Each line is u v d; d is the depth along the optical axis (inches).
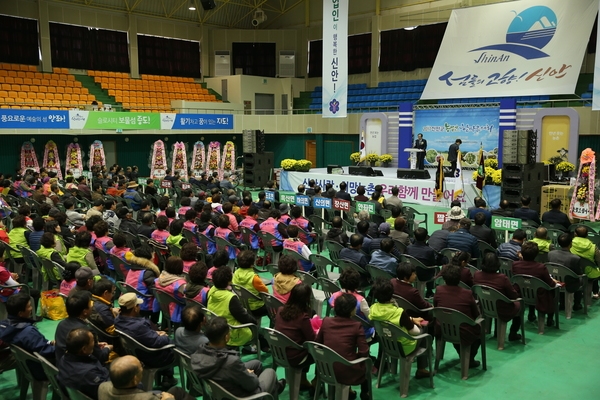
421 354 209.9
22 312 182.9
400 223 333.7
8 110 786.8
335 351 177.5
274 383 175.5
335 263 324.5
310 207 529.3
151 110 1027.9
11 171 871.7
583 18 788.6
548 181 593.9
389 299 200.4
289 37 1218.0
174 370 233.9
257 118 1067.3
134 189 569.6
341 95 736.3
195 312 177.2
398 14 1083.9
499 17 858.8
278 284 229.3
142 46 1113.4
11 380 222.5
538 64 812.6
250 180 852.0
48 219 371.6
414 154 822.5
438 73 901.2
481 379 220.1
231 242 348.5
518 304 245.0
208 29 1209.4
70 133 845.2
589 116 766.5
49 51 991.6
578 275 284.8
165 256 336.8
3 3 934.4
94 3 1039.0
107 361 181.9
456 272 220.4
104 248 314.0
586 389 211.2
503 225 340.5
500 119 797.9
